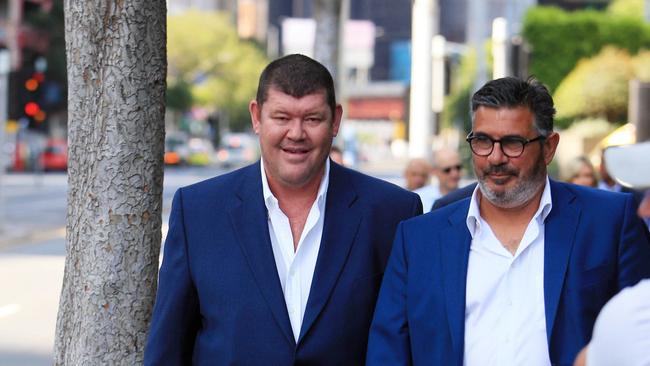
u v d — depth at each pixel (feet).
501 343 12.04
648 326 8.00
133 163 14.56
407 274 12.69
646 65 126.31
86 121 14.58
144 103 14.61
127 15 14.48
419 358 12.45
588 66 128.98
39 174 140.05
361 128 486.38
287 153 12.71
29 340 34.45
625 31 140.46
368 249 13.15
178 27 261.44
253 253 12.94
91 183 14.58
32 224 86.02
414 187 36.01
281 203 13.15
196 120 313.73
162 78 14.79
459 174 31.63
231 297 12.89
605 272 12.23
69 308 14.80
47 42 190.80
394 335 12.62
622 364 8.08
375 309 12.92
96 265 14.56
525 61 65.98
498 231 12.35
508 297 12.16
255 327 12.80
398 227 12.95
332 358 12.85
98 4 14.47
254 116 13.21
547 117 12.09
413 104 70.38
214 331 13.02
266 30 601.62
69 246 14.82
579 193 12.61
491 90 12.08
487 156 12.07
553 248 12.21
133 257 14.58
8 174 173.17
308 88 12.60
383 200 13.44
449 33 452.35
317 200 13.10
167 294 13.21
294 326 12.91
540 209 12.30
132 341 14.62
